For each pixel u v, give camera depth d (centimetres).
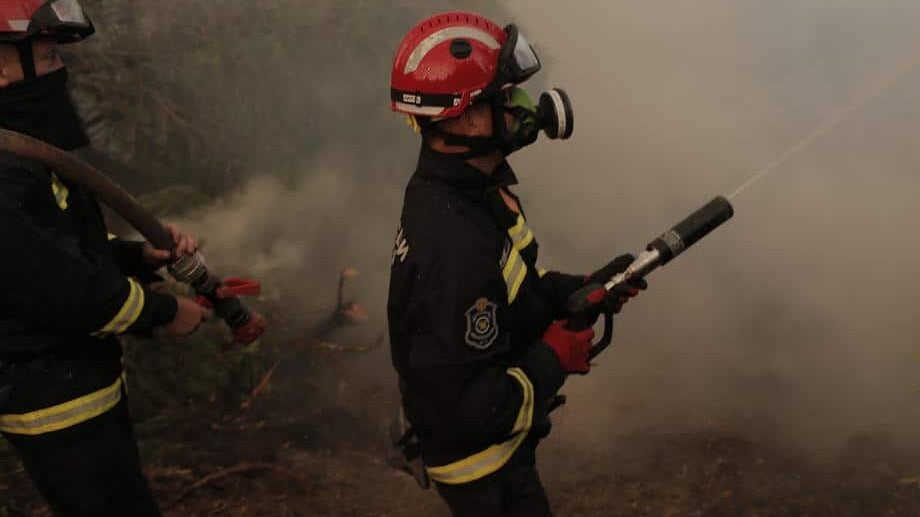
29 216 181
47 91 194
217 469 299
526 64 169
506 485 178
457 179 170
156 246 223
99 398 197
